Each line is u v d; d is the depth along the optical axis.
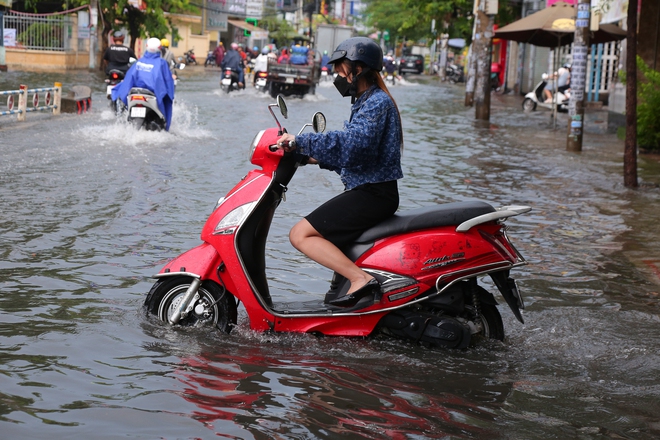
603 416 3.65
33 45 37.19
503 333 4.75
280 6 76.69
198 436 3.23
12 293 5.11
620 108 19.50
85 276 5.57
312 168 11.40
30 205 7.77
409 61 68.75
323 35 55.41
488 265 4.53
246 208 4.53
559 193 10.23
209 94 27.06
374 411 3.56
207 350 4.28
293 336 4.57
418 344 4.59
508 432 3.42
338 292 4.64
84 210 7.66
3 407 3.42
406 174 11.21
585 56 14.91
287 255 6.49
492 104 30.89
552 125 21.31
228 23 69.38
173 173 10.08
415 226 4.53
